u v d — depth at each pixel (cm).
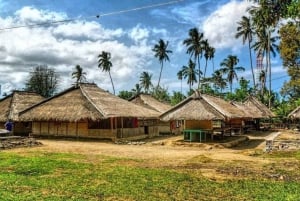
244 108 4800
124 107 3584
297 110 3438
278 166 1675
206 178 1394
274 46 7388
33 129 3644
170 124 4644
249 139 3753
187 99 3125
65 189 1192
